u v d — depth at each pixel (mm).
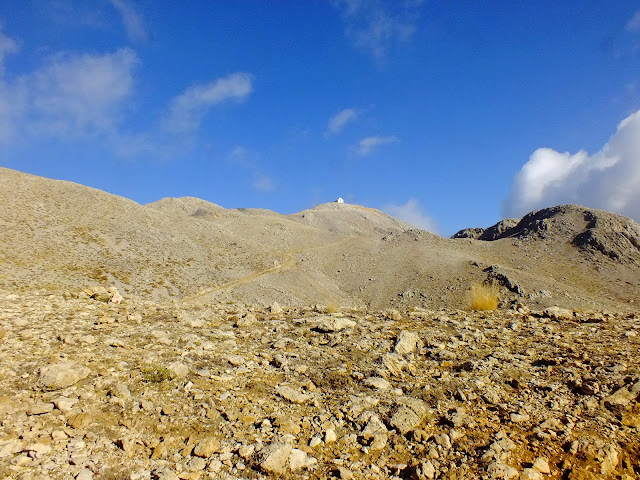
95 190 99312
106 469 4328
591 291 86312
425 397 6340
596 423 5512
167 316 10445
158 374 6457
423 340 9109
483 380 6836
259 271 91062
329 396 6418
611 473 4699
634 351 7629
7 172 90062
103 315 9766
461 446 5133
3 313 8734
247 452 4832
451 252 110750
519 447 5086
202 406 5777
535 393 6391
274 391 6430
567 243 110500
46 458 4383
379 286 97375
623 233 108938
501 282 83500
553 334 9297
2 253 56844
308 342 9055
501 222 152125
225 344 8484
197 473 4418
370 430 5391
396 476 4652
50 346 7176
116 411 5445
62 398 5469
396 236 134875
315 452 5012
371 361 7832
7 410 5102
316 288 90688
